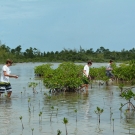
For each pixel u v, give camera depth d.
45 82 19.02
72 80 18.86
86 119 11.22
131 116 11.65
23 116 11.75
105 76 25.11
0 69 51.16
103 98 16.17
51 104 14.37
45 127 10.17
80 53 94.50
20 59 101.75
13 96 17.14
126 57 88.62
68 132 9.57
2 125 10.43
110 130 9.76
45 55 106.06
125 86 22.12
